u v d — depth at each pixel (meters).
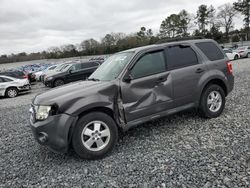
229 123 5.38
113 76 4.73
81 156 4.16
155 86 4.82
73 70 17.11
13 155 4.89
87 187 3.46
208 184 3.21
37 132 4.11
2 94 16.09
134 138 5.06
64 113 4.02
